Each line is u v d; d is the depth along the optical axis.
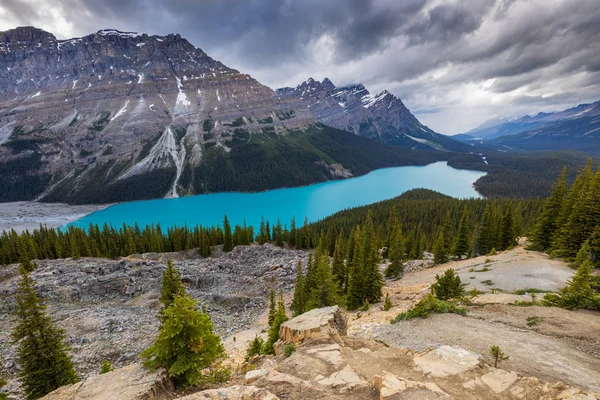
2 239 83.25
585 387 13.59
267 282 66.62
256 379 14.05
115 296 56.62
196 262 77.94
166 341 14.72
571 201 47.97
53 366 21.95
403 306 32.53
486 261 48.62
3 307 47.00
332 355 15.58
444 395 10.91
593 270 37.25
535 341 18.69
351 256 71.19
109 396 13.41
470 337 19.64
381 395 11.11
